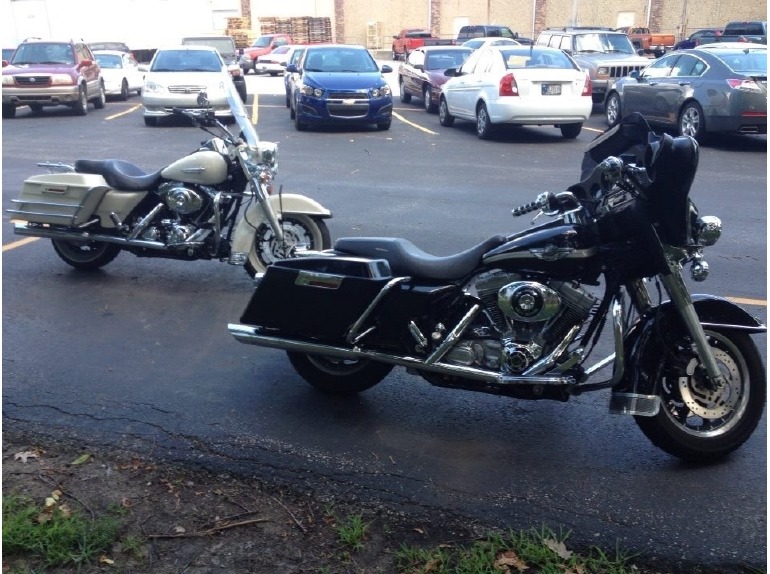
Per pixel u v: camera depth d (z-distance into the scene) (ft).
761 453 14.10
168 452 14.10
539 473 13.50
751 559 11.25
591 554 11.34
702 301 13.61
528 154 47.09
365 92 55.47
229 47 97.96
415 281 14.30
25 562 10.94
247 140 21.52
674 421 13.42
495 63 52.31
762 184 38.19
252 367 17.78
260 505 12.48
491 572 10.72
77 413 15.52
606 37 75.25
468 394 16.49
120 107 75.97
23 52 69.10
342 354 14.75
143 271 24.81
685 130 50.88
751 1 148.46
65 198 22.84
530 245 13.17
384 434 14.83
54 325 20.21
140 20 148.97
